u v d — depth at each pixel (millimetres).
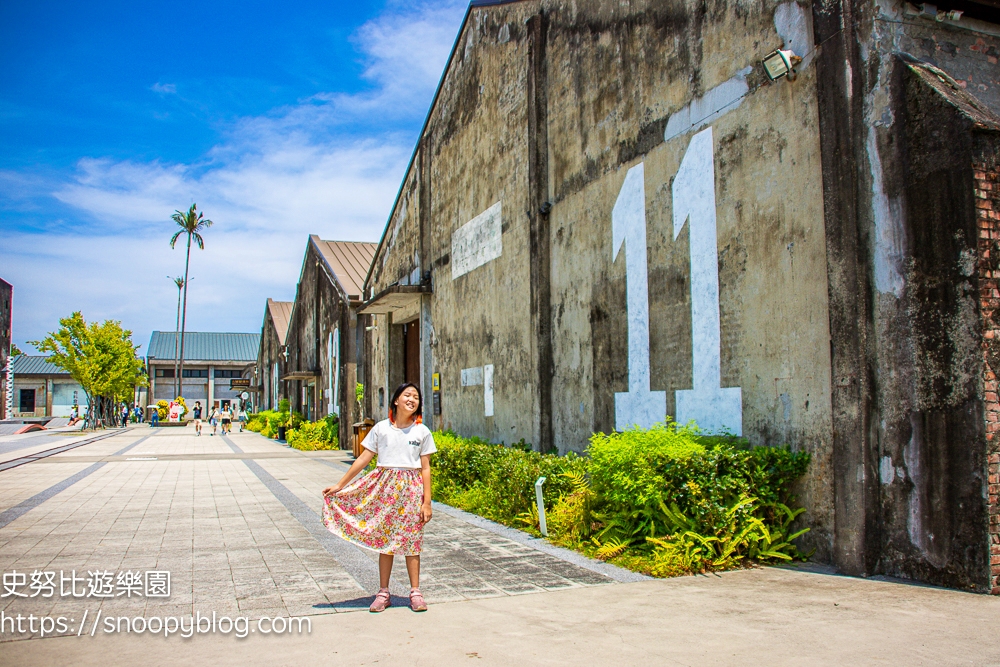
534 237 10531
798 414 5918
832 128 5605
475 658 3605
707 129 7105
